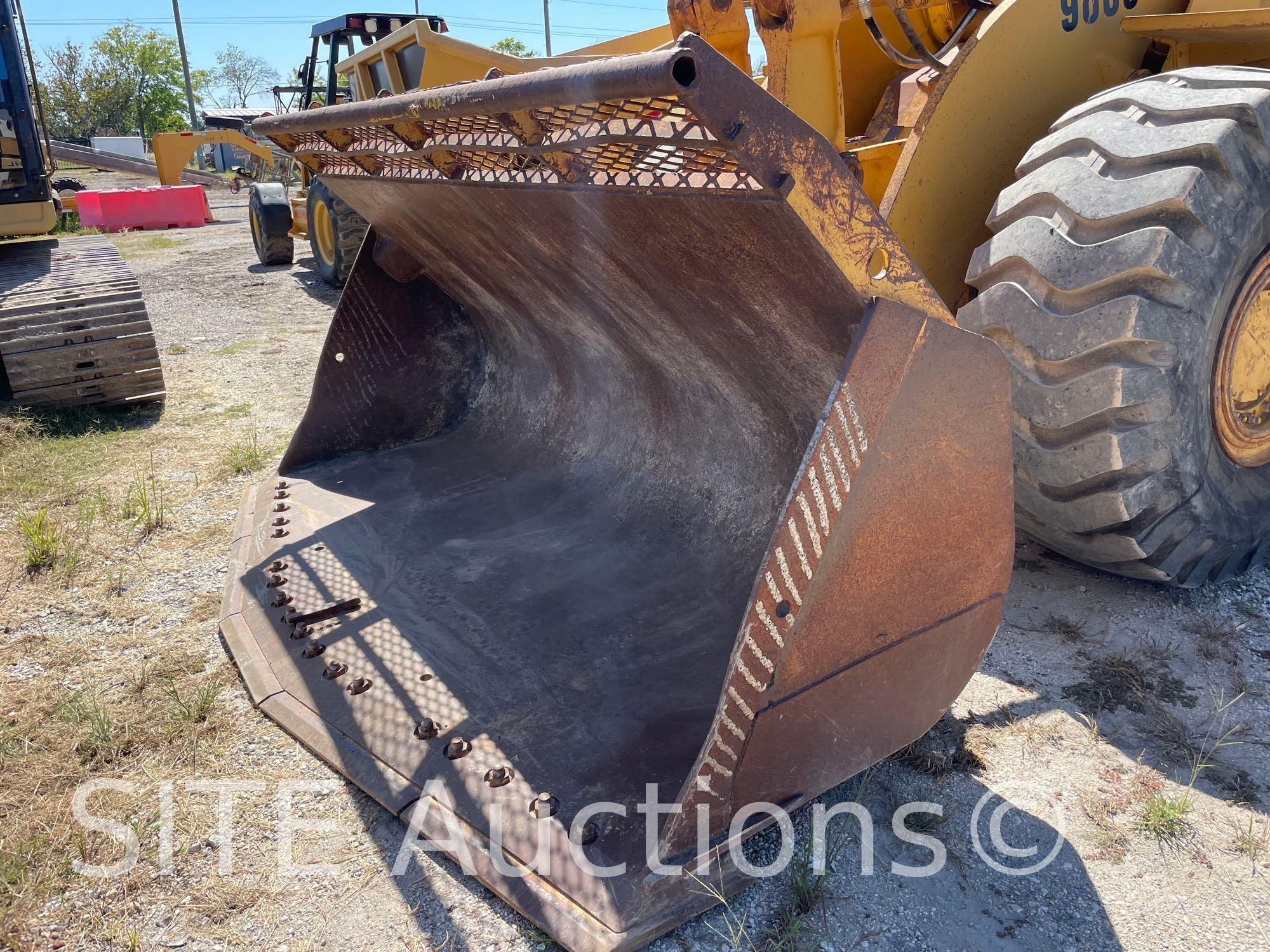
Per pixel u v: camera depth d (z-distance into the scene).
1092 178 2.48
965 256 3.12
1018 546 3.45
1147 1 3.32
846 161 3.04
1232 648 2.77
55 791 2.26
